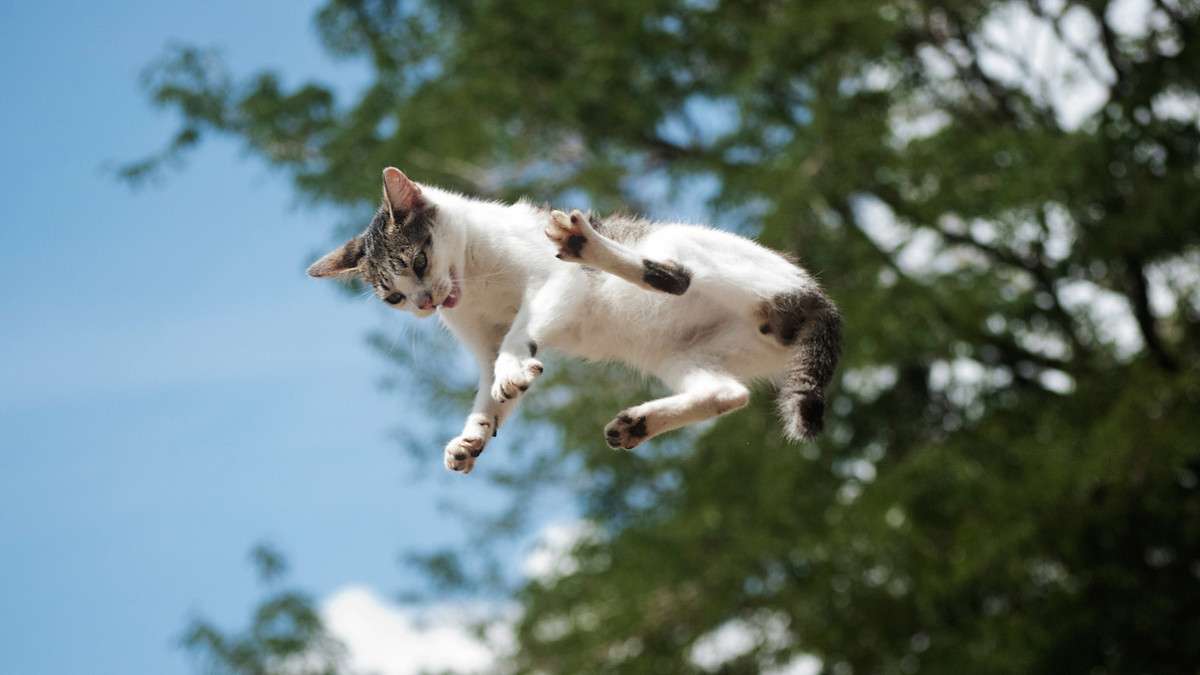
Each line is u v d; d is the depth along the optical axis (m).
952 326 13.68
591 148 14.84
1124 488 13.08
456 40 15.04
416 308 5.31
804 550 13.04
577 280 5.10
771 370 5.27
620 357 5.26
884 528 12.68
